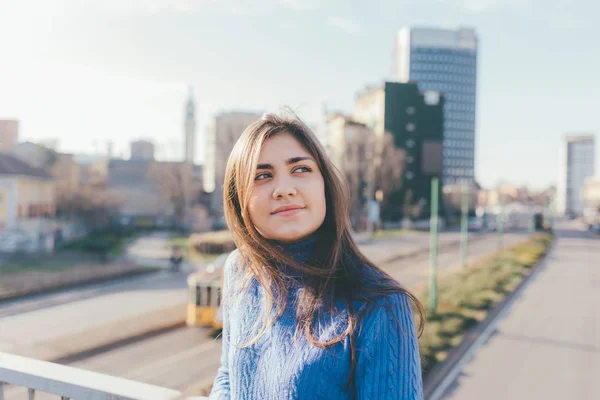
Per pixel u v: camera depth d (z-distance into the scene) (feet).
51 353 38.58
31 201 120.57
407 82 215.72
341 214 4.40
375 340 3.62
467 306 57.26
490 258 111.86
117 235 151.94
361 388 3.64
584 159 515.50
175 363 36.91
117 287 74.02
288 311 4.06
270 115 4.55
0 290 63.87
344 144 191.93
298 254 4.34
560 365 37.60
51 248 107.86
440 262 107.14
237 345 4.34
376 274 4.09
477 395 31.68
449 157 430.61
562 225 309.63
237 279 4.89
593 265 104.88
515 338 45.16
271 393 3.87
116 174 197.67
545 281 82.02
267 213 4.27
